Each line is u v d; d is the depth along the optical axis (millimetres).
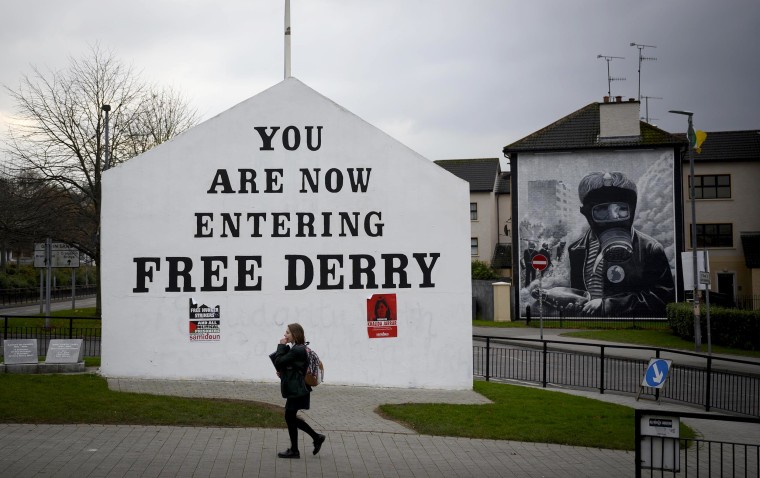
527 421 13078
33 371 16500
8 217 32906
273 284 16734
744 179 48844
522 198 41344
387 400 14938
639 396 17031
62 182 34469
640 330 36188
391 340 16797
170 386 15469
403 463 10188
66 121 35438
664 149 40438
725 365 24000
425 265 16906
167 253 16578
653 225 40438
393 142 17000
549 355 24156
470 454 10867
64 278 61969
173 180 16672
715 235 49000
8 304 48406
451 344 16812
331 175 16906
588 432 12344
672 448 8102
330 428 12164
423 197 16984
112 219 16547
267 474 9328
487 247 61156
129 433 11273
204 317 16562
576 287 40750
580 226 40875
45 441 10648
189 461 9820
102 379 15672
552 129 42281
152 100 39969
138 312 16469
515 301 41312
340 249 16859
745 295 48219
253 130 16859
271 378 16547
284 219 16812
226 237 16703
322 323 16766
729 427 14438
